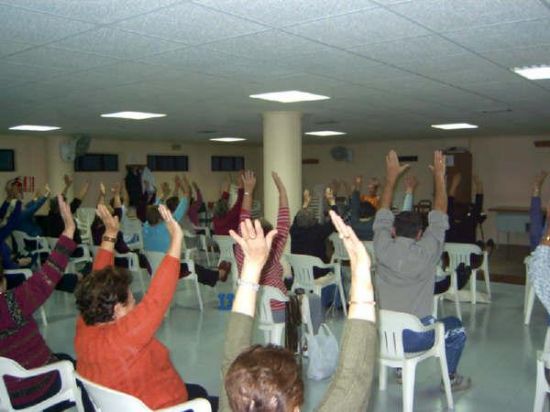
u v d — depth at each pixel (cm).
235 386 109
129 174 1234
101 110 673
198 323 535
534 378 388
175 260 199
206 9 259
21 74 429
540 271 211
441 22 287
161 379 204
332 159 1435
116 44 329
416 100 606
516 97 589
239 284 157
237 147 1526
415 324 312
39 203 631
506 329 509
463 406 341
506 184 1174
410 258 319
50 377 253
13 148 1077
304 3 251
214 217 778
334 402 121
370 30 302
